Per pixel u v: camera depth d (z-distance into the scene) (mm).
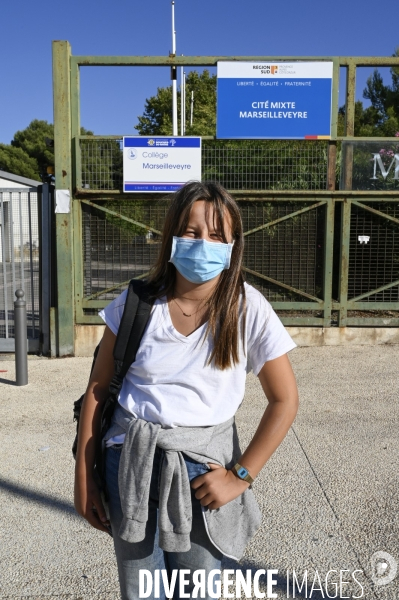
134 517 1687
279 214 7988
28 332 8789
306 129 7703
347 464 4219
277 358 1786
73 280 7848
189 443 1698
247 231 7949
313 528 3318
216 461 1736
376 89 22062
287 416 1774
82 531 3348
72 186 7785
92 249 7961
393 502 3619
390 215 8047
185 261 1711
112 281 7992
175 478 1686
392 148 7828
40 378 6789
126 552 1802
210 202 1764
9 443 4695
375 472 4074
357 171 7863
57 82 7527
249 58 7613
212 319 1737
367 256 8094
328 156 7840
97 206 7828
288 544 3156
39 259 7895
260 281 8141
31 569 2969
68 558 3068
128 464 1707
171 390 1732
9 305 12211
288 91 7637
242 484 1735
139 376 1775
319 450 4496
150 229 7848
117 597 2740
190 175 7703
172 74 8133
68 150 7602
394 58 7637
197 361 1735
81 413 1883
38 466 4234
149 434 1689
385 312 8445
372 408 5531
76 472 1841
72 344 7875
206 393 1740
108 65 7637
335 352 7746
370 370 6879
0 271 15898
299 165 7871
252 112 7664
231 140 7789
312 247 8047
